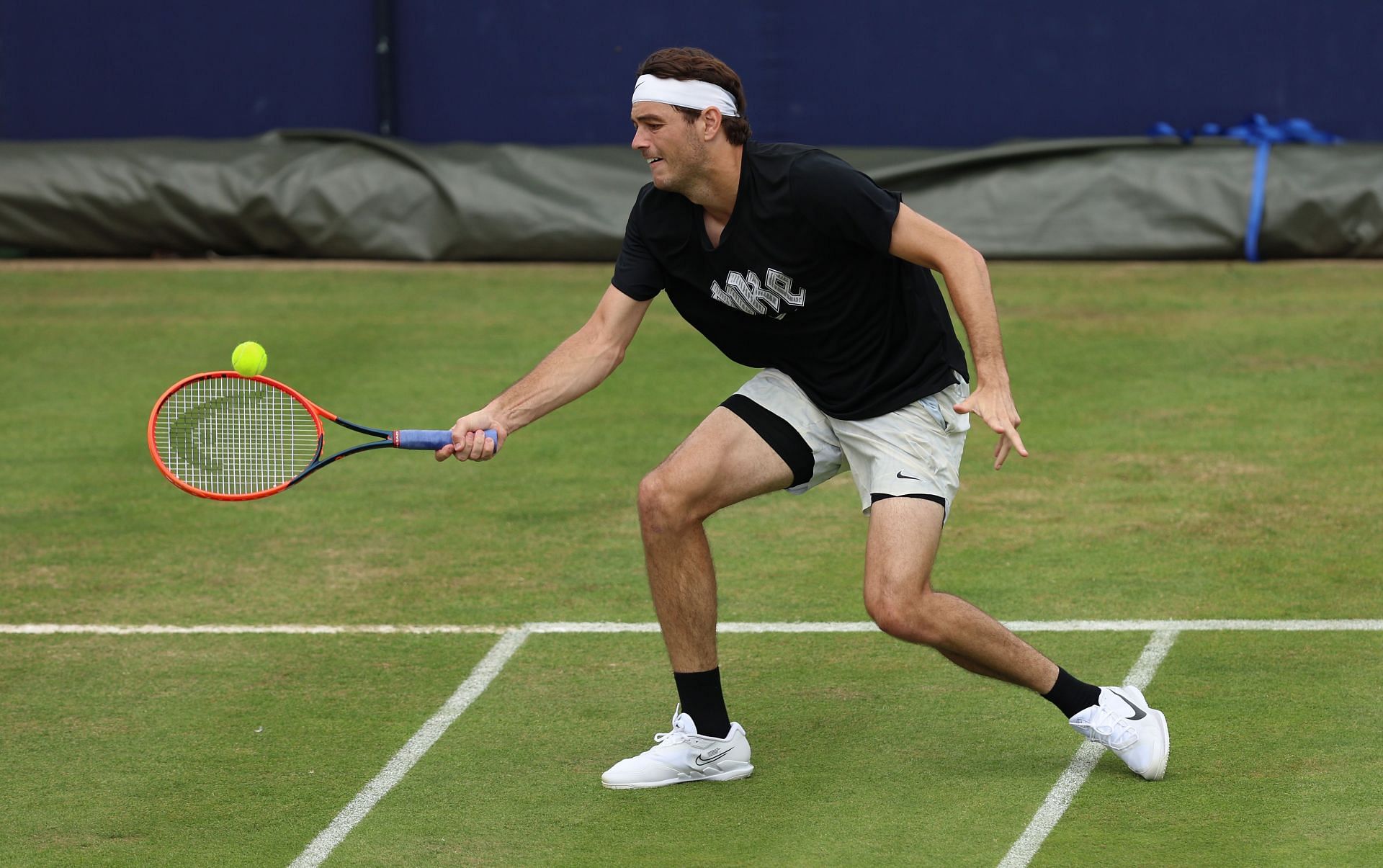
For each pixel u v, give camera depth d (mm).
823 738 15180
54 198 42906
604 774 14281
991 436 26719
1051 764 14430
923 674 16828
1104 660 17016
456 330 35469
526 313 37156
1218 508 22516
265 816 13758
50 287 40562
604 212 42375
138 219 43125
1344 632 17672
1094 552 20750
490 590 19891
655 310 37469
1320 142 44875
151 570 20828
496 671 17203
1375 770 14055
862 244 13211
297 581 20328
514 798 14047
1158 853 12594
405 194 43125
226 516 23203
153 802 14055
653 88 13078
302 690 16734
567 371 14445
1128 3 45375
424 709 16188
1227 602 18750
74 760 14984
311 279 41156
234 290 40062
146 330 35812
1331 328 33844
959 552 20922
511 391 14430
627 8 46719
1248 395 28906
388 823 13570
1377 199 40031
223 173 43219
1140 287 38438
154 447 14133
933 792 13898
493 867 12727
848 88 46562
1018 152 42188
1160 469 24578
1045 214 41594
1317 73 45219
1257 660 16891
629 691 16594
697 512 13852
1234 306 36156
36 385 31250
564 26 46969
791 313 13680
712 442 13969
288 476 25141
